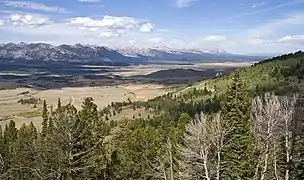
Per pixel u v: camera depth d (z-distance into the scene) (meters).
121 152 57.78
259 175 41.03
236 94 37.53
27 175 44.56
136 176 53.25
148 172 52.12
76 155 36.09
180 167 45.34
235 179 37.66
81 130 37.19
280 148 43.00
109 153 63.81
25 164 44.78
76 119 37.59
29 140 57.53
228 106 37.84
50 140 36.50
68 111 38.50
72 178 36.72
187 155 39.62
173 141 52.44
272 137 39.59
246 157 37.12
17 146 57.97
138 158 53.69
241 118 37.25
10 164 49.38
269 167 42.28
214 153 39.69
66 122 36.31
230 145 37.38
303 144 42.66
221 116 38.31
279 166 42.19
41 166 37.28
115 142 69.38
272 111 39.75
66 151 36.03
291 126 41.62
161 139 57.84
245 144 37.09
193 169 40.81
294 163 42.41
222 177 39.53
